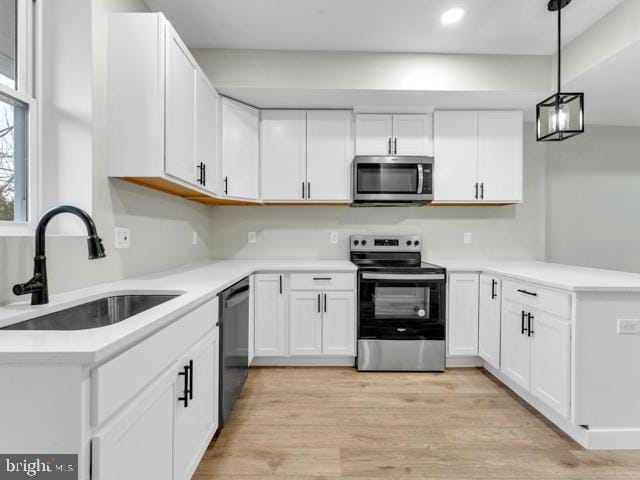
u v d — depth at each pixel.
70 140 1.53
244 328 2.24
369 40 2.42
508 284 2.30
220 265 2.73
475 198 2.94
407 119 2.93
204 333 1.52
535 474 1.55
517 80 2.58
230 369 1.89
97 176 1.59
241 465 1.60
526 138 3.30
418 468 1.58
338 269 2.68
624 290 1.70
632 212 3.37
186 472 1.31
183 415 1.28
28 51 1.44
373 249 3.21
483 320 2.65
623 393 1.72
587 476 1.54
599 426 1.72
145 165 1.67
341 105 2.86
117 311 1.51
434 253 3.30
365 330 2.68
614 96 2.67
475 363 2.82
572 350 1.73
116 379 0.83
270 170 2.92
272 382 2.49
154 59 1.66
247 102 2.78
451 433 1.86
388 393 2.33
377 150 2.91
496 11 2.11
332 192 2.93
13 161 1.40
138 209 1.97
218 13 2.13
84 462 0.74
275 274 2.69
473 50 2.54
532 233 3.31
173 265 2.46
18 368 0.73
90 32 1.53
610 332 1.71
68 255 1.43
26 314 1.07
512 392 2.35
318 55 2.54
